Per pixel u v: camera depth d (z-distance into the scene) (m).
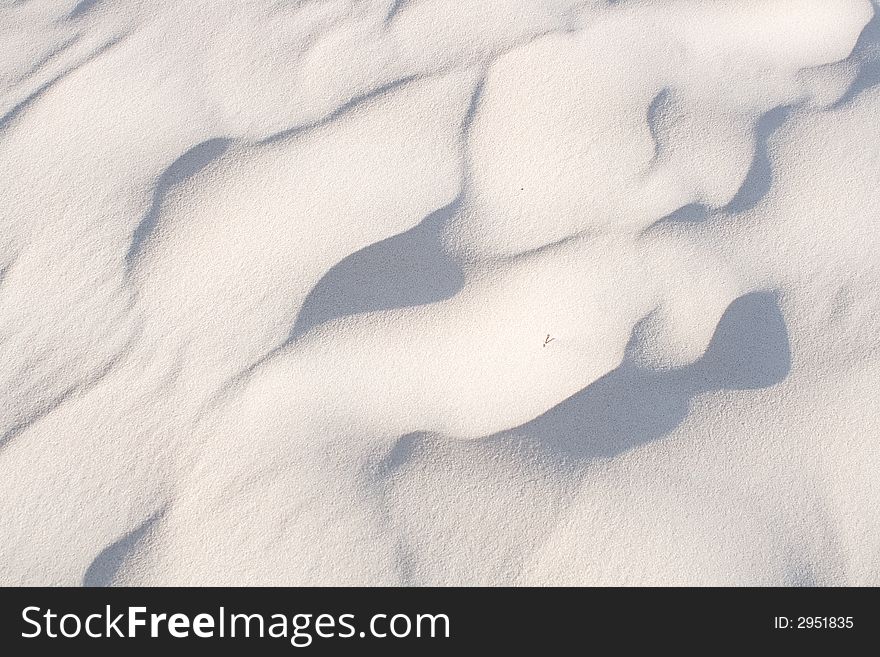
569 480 1.02
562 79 1.38
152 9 1.46
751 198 1.26
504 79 1.37
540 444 1.04
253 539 0.98
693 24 1.47
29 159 1.26
